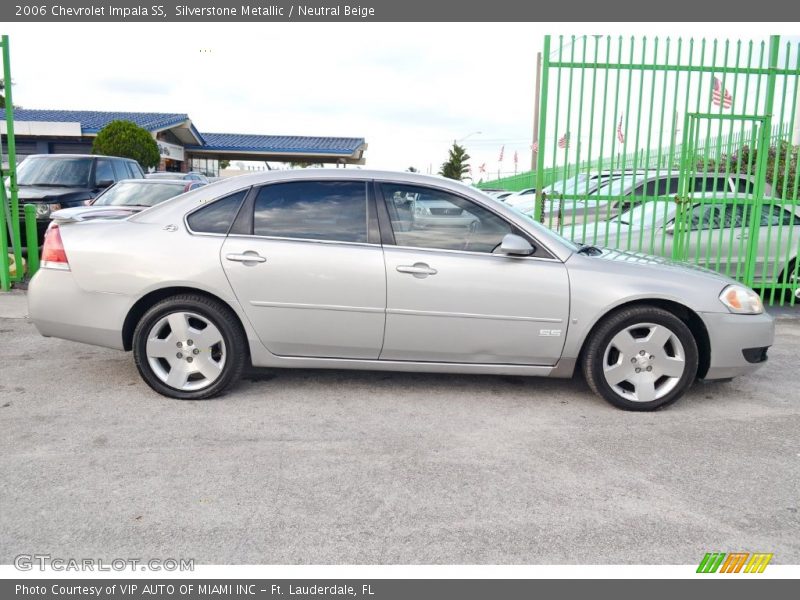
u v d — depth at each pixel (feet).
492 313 14.65
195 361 14.78
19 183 36.73
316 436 13.09
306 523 9.84
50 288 14.88
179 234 14.75
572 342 14.82
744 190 27.63
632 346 14.84
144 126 90.02
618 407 15.12
